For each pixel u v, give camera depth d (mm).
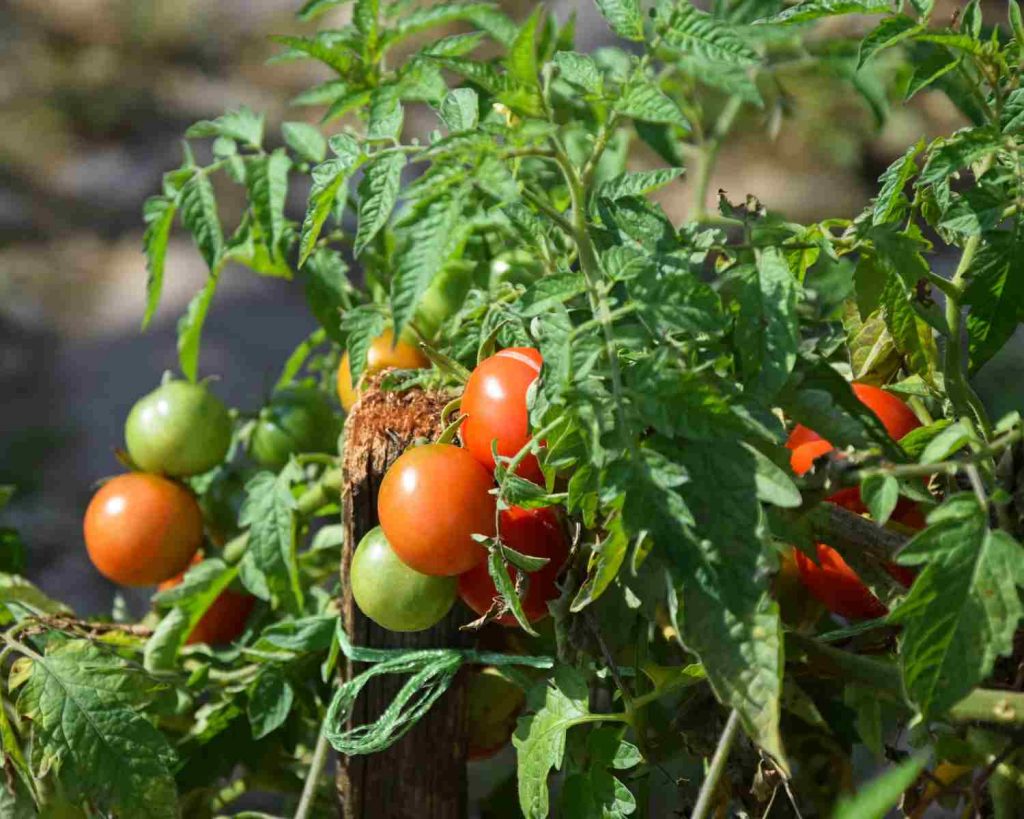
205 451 1185
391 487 996
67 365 3301
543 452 975
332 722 1063
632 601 981
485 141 941
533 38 953
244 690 1161
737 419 924
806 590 1063
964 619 902
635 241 986
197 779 1165
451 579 1022
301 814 1110
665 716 1104
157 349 3338
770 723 911
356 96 1134
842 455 958
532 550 1003
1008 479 981
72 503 2715
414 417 1057
